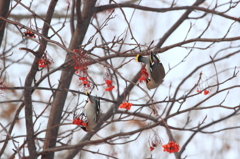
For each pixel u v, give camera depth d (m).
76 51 8.59
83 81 9.25
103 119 12.51
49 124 11.48
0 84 9.09
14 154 9.98
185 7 12.48
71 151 11.94
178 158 13.02
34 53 8.95
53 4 9.13
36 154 10.07
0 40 11.31
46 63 9.27
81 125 9.98
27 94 9.43
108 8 12.34
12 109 17.30
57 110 11.53
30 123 9.77
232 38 9.51
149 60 10.40
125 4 12.52
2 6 11.26
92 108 10.34
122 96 12.56
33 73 9.33
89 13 11.80
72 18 13.00
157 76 11.35
